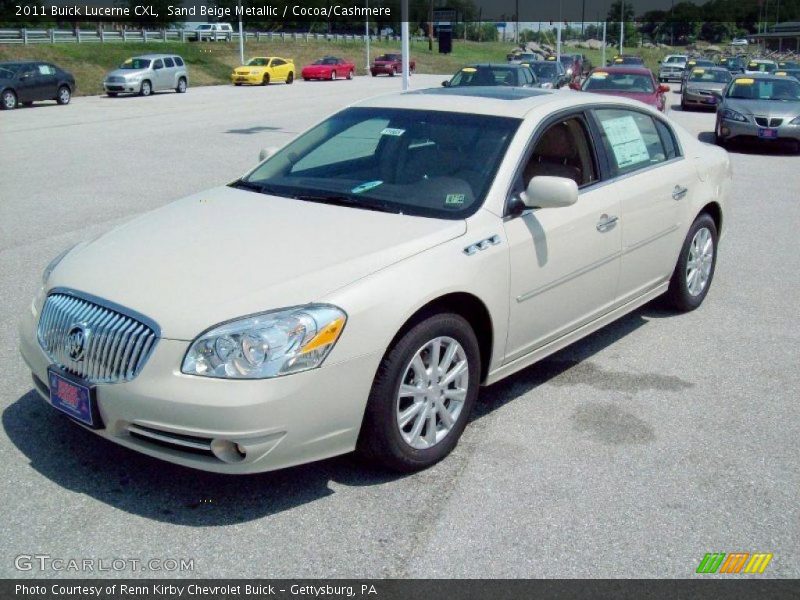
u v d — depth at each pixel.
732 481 3.94
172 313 3.41
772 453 4.22
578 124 5.04
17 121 21.94
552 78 27.09
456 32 104.25
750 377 5.21
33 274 7.04
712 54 102.81
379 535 3.45
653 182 5.50
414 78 53.69
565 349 5.66
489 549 3.37
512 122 4.70
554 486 3.86
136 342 3.42
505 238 4.24
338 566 3.25
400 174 4.59
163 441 3.41
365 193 4.50
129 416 3.42
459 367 4.05
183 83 37.44
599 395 4.90
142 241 4.09
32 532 3.40
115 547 3.33
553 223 4.55
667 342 5.80
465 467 4.02
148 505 3.62
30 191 11.05
